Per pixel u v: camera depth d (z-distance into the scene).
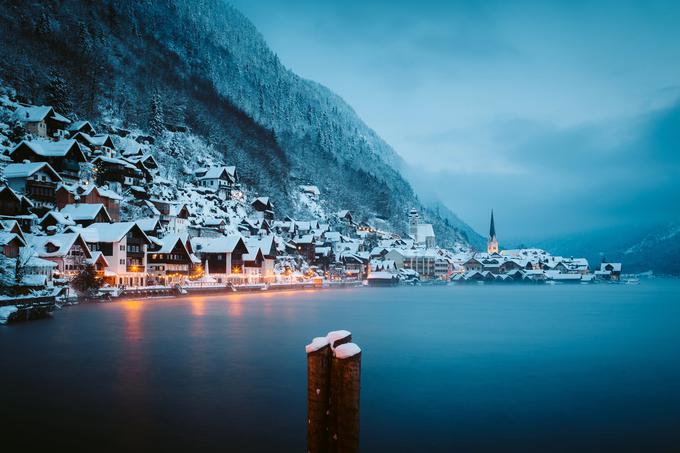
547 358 51.72
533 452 26.33
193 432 28.25
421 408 33.78
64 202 123.06
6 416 30.48
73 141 134.38
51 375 40.72
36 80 185.62
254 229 197.75
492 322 85.69
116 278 116.06
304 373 42.31
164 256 134.50
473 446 27.08
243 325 74.56
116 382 38.81
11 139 137.00
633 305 130.12
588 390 38.53
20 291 76.75
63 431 28.11
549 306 124.38
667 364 48.69
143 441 26.77
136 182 163.50
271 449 25.89
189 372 42.59
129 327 68.62
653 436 28.67
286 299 135.62
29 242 98.12
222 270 156.25
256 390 36.84
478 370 45.69
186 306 104.00
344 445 12.54
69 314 82.00
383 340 63.97
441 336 67.75
